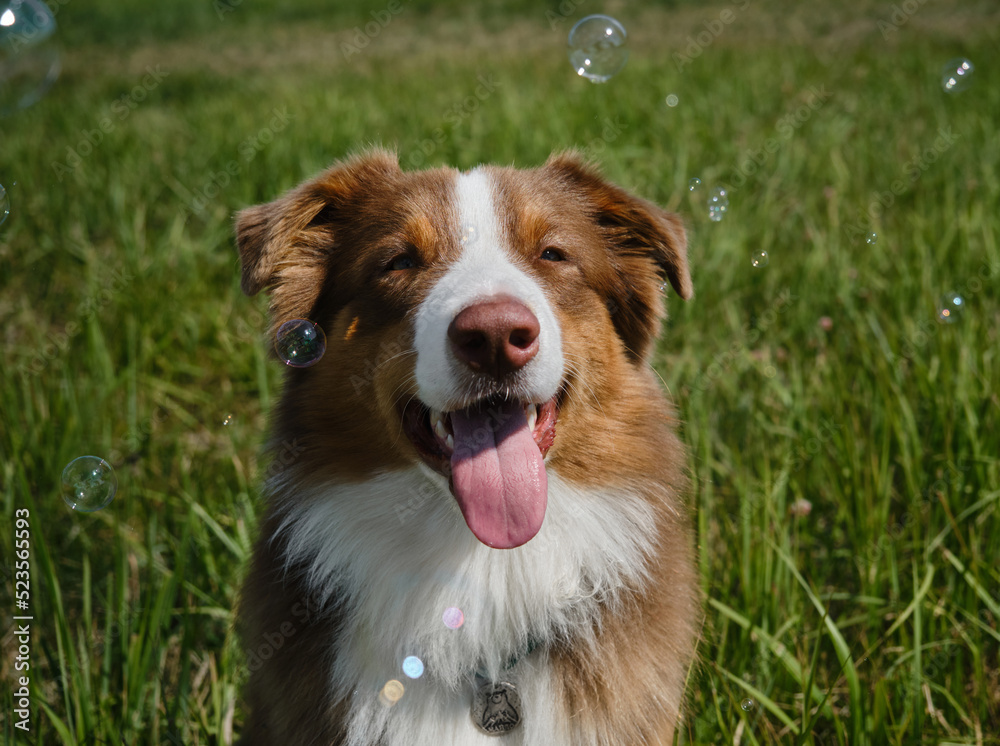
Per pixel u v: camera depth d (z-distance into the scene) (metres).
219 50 3.85
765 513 0.78
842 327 1.04
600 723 0.64
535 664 0.66
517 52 3.32
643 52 3.06
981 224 1.23
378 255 0.67
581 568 0.67
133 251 1.28
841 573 0.82
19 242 1.43
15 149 1.87
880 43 2.84
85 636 0.78
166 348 1.11
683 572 0.69
